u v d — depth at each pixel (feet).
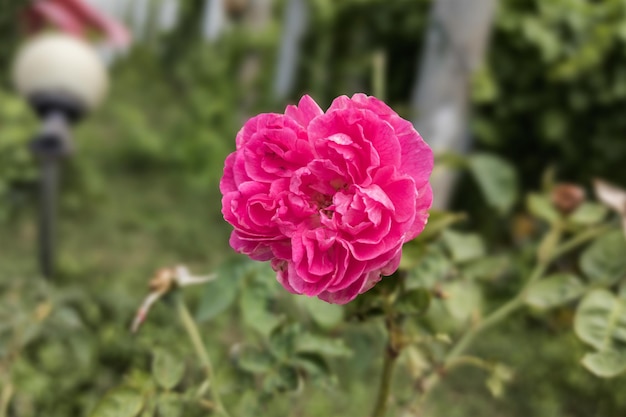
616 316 1.06
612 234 1.24
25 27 3.58
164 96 9.45
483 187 1.56
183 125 6.74
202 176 5.78
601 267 1.22
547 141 3.73
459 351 1.26
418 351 1.26
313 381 1.16
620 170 3.65
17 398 1.65
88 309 1.91
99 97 3.42
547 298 1.22
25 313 1.57
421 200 0.86
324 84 4.21
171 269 1.16
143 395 1.08
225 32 7.01
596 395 2.64
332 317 1.13
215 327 2.74
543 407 2.57
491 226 3.90
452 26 2.96
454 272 1.30
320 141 0.84
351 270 0.85
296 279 0.86
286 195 0.85
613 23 3.47
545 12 3.59
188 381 1.31
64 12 3.36
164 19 11.77
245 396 1.15
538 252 1.38
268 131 0.86
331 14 3.95
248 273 1.26
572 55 3.57
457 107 3.08
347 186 0.86
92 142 6.61
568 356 2.79
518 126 3.81
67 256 3.95
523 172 3.91
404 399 1.27
